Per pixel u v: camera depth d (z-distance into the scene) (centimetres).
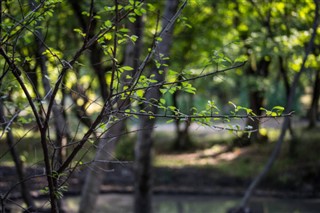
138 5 286
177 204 1530
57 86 286
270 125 386
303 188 1622
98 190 823
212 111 303
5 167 1072
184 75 356
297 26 923
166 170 1803
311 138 1919
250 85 1659
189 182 1736
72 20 848
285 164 1736
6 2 335
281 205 1486
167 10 735
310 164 1697
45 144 288
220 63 330
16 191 918
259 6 992
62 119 451
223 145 2152
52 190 296
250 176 1719
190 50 1401
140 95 305
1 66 388
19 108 418
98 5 492
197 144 2214
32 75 470
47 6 306
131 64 745
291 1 848
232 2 1044
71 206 1262
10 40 359
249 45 1095
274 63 1838
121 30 292
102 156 754
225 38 1394
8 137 540
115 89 309
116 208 1409
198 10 1043
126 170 1725
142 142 932
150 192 945
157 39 309
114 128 714
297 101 2359
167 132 2569
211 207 1488
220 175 1755
